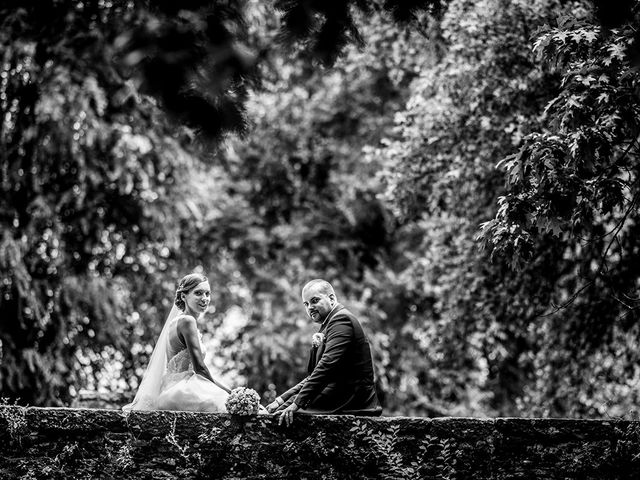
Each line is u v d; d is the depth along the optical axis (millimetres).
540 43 8336
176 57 5320
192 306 8219
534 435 7402
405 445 7336
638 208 9297
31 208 14398
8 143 14531
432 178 12180
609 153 7781
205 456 7215
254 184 19969
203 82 5438
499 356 13938
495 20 11195
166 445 7219
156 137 15375
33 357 13539
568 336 12594
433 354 14641
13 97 14422
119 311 15008
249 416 7305
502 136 11289
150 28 5363
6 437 7137
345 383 7574
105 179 15375
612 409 13055
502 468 7344
